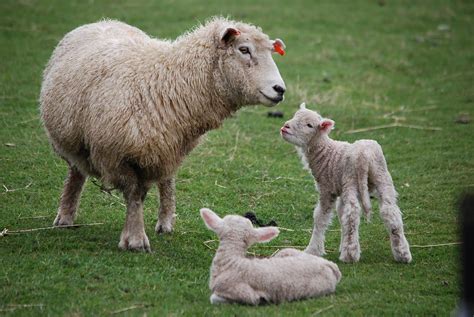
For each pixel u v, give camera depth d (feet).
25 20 80.94
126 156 35.06
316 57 78.02
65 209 39.83
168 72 35.83
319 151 36.24
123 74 35.58
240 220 30.04
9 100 60.08
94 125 35.27
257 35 35.81
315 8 97.76
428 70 77.87
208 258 36.17
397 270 34.37
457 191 47.55
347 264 34.86
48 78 38.96
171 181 39.65
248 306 28.96
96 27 40.34
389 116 63.57
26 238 37.22
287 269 29.68
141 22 82.48
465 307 24.14
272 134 58.49
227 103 36.40
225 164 51.70
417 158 54.29
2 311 28.89
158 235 39.47
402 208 44.98
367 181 34.63
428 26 93.71
